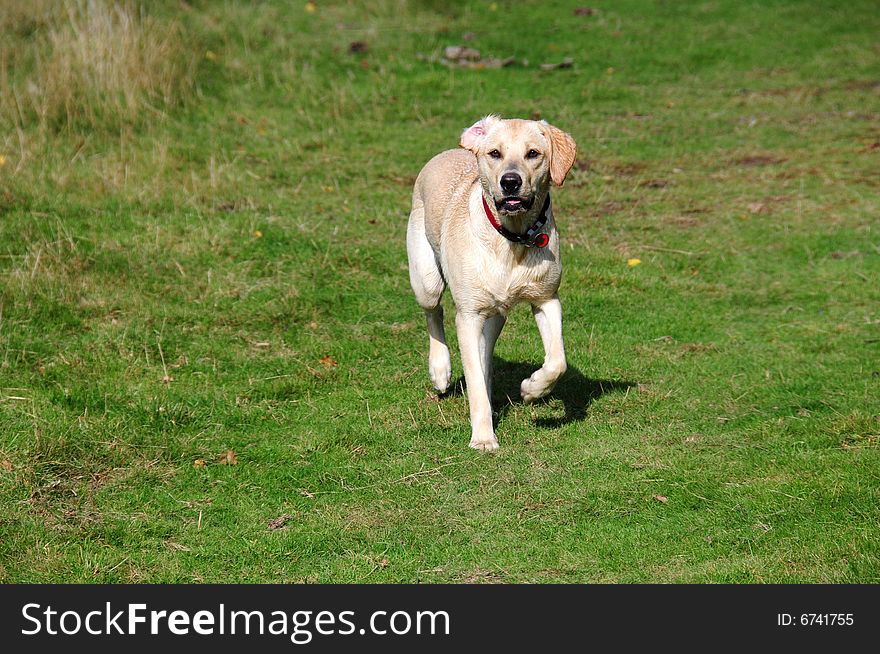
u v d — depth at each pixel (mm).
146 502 8031
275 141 17406
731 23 25109
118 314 11328
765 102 20281
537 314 8805
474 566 7184
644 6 26344
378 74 20891
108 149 16219
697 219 14914
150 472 8430
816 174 16516
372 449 8883
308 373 10367
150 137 16828
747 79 21734
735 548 7289
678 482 8203
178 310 11508
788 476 8234
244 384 10094
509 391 9992
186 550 7438
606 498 8000
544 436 9055
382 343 11125
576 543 7398
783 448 8773
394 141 17750
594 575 7027
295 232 13742
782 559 7094
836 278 12938
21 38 19250
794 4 26391
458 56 22078
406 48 22391
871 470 8219
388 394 9969
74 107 17062
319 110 18969
